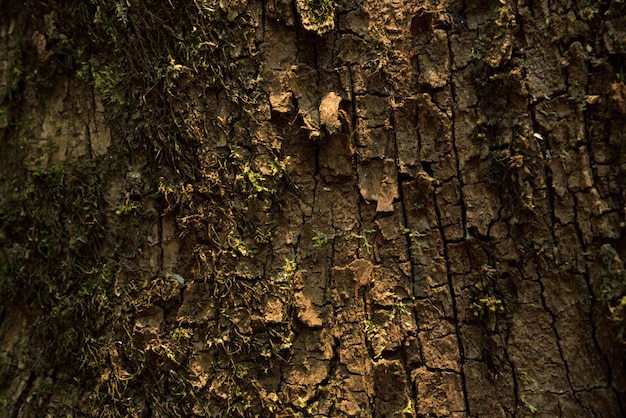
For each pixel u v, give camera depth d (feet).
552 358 1.49
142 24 1.64
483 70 1.55
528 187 1.51
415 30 1.59
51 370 1.68
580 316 1.48
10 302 1.75
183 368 1.57
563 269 1.49
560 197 1.49
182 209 1.61
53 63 1.72
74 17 1.70
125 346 1.60
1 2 1.82
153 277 1.61
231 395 1.55
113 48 1.67
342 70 1.60
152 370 1.58
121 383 1.59
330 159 1.59
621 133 1.47
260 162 1.59
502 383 1.50
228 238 1.58
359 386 1.53
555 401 1.48
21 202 1.74
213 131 1.61
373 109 1.59
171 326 1.59
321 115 1.56
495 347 1.51
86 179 1.68
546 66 1.52
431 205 1.56
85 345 1.63
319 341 1.55
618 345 1.44
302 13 1.59
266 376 1.55
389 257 1.57
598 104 1.49
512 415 1.49
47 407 1.65
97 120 1.70
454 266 1.54
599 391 1.45
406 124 1.58
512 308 1.51
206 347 1.56
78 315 1.65
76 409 1.63
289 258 1.58
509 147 1.52
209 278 1.58
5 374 1.71
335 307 1.56
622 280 1.44
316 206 1.59
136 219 1.64
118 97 1.67
